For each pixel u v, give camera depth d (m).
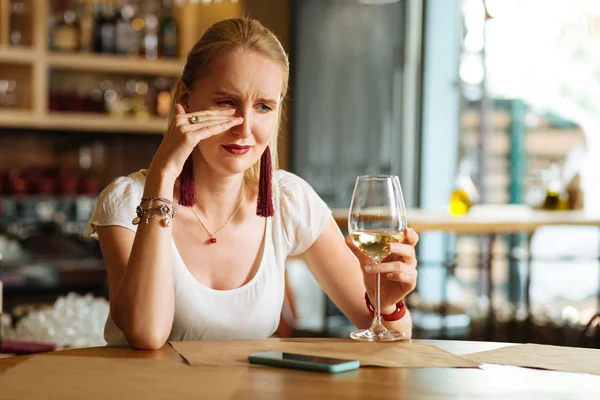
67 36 5.24
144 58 5.39
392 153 6.04
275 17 6.03
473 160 5.96
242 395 1.18
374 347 1.52
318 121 6.11
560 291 5.65
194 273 1.82
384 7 6.03
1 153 5.43
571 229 5.61
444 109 6.02
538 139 5.75
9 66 5.26
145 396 1.18
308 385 1.25
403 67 6.01
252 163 1.73
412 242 1.67
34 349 2.23
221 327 1.82
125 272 1.58
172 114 1.84
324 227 1.98
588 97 5.56
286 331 3.02
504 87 5.86
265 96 1.70
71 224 5.20
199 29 5.51
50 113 5.23
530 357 1.47
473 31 5.96
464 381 1.29
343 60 6.09
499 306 4.16
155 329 1.53
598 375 1.34
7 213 5.11
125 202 1.80
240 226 1.87
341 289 1.96
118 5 5.38
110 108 5.40
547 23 5.71
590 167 5.54
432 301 4.41
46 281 4.77
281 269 1.92
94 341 2.35
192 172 1.81
